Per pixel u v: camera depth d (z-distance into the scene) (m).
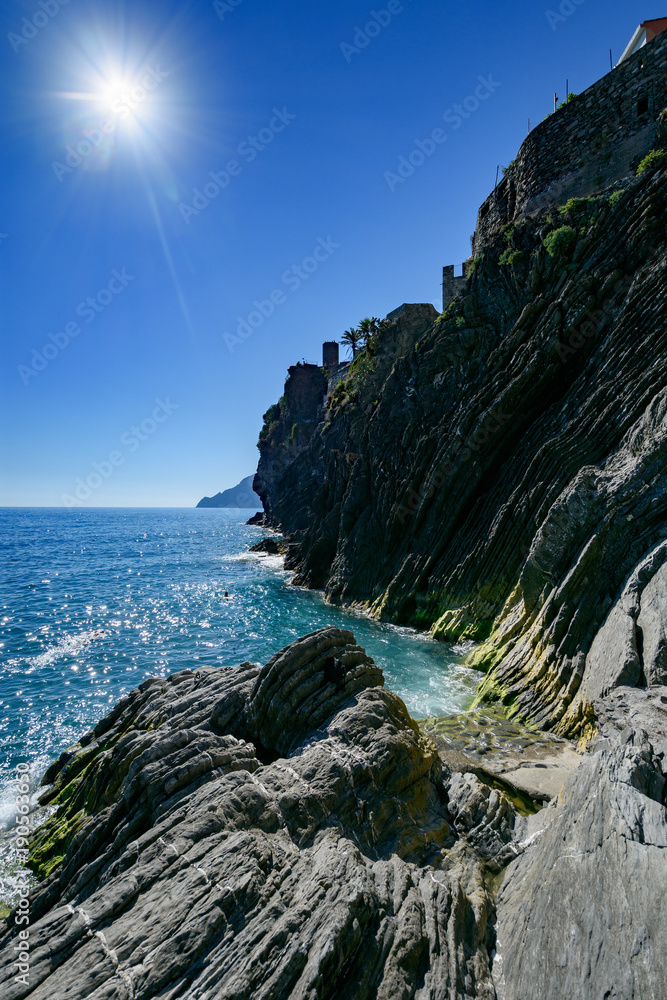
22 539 97.62
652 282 19.33
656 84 25.95
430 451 29.44
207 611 33.91
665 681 10.09
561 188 30.69
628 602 12.28
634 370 18.52
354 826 7.10
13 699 18.95
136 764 7.73
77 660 23.80
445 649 22.12
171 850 5.96
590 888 4.89
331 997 4.61
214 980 4.49
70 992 4.41
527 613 17.31
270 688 9.69
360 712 8.93
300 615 31.72
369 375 43.28
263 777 7.47
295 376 89.75
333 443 57.56
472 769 10.52
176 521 194.00
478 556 23.14
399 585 28.41
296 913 5.12
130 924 5.11
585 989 4.16
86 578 48.78
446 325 31.61
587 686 12.34
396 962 4.95
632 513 14.05
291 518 76.94
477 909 5.98
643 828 5.02
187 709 10.26
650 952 3.97
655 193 21.28
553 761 11.12
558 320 23.08
